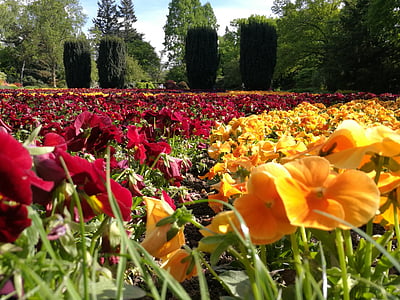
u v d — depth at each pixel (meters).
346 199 0.78
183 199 2.00
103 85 49.50
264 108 9.98
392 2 31.39
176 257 1.07
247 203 0.88
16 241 0.74
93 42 62.44
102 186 0.87
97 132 1.73
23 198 0.66
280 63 43.81
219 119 7.49
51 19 59.41
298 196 0.78
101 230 0.96
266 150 1.54
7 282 0.67
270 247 1.52
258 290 0.73
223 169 1.92
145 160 2.08
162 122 3.61
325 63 39.56
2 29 60.56
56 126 3.05
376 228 2.39
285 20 44.56
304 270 0.87
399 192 0.99
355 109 8.35
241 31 40.09
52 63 60.16
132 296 0.84
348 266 1.02
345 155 0.87
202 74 43.28
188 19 69.81
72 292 0.65
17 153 0.69
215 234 0.93
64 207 0.84
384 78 32.88
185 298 0.69
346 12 38.56
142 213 1.97
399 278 1.02
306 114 6.34
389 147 0.86
